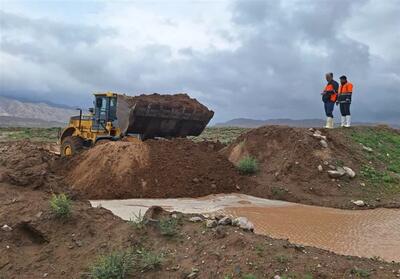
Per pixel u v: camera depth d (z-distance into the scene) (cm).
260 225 1156
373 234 1105
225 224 845
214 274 696
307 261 708
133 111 1969
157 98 2123
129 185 1599
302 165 1738
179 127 2150
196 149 1822
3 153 1270
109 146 1734
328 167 1720
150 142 1795
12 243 852
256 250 729
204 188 1652
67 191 1030
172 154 1748
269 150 1909
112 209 1318
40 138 4578
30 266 807
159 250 781
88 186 1598
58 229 870
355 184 1664
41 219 884
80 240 847
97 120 2169
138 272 734
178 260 747
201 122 2202
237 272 686
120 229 854
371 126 2366
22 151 1206
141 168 1658
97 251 809
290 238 1038
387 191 1639
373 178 1717
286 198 1580
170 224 836
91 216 904
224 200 1535
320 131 1972
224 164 1791
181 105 2100
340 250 956
